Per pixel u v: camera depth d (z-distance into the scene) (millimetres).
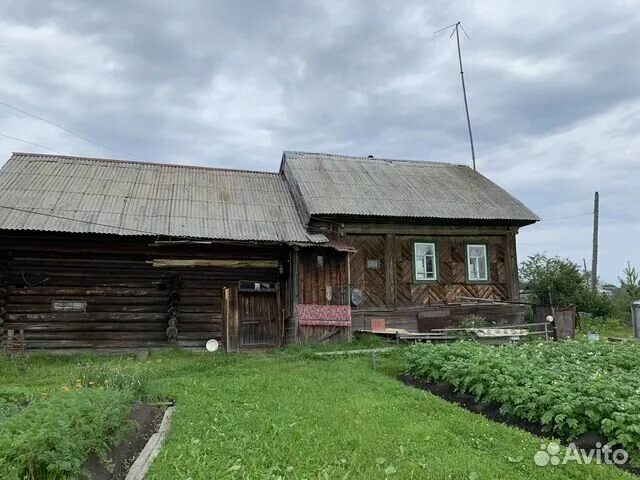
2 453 4188
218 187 17234
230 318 14938
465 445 6078
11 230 12727
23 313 13406
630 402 6000
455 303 17500
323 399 8164
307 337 14625
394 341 14719
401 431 6531
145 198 15422
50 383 9789
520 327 16281
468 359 9078
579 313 22688
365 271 16750
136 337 14086
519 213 18172
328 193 16844
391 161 21656
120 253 14219
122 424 6227
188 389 8773
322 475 5215
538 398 6688
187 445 6023
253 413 7289
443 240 17891
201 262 14891
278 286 15539
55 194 14508
